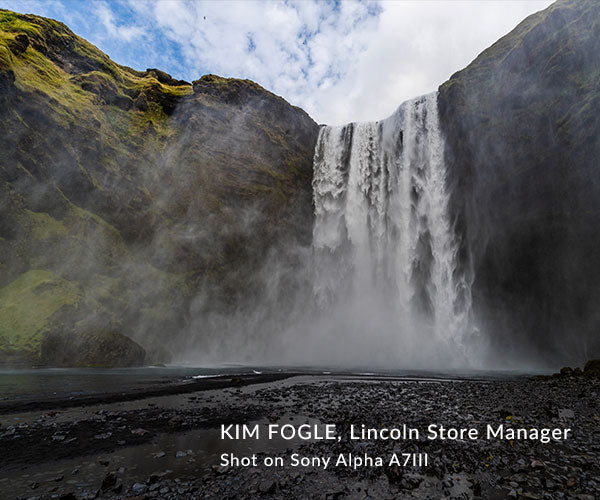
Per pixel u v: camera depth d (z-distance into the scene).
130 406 9.21
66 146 35.03
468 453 5.57
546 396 11.39
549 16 35.56
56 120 34.91
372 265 46.34
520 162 37.03
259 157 49.88
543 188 36.41
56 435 6.27
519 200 38.22
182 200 42.94
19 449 5.52
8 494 3.90
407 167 45.31
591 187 33.28
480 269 41.41
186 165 45.00
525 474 4.81
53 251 30.94
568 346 37.34
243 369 25.41
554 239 36.94
